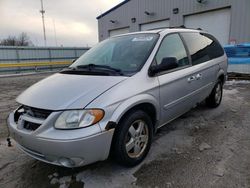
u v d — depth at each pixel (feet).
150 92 9.40
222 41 42.27
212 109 16.52
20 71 60.18
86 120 7.47
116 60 10.68
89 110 7.55
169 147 10.87
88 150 7.44
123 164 8.95
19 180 8.80
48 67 65.87
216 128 13.01
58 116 7.54
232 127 13.10
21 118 8.33
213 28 43.39
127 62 10.18
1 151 11.11
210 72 14.47
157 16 54.29
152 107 9.80
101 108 7.67
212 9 42.52
